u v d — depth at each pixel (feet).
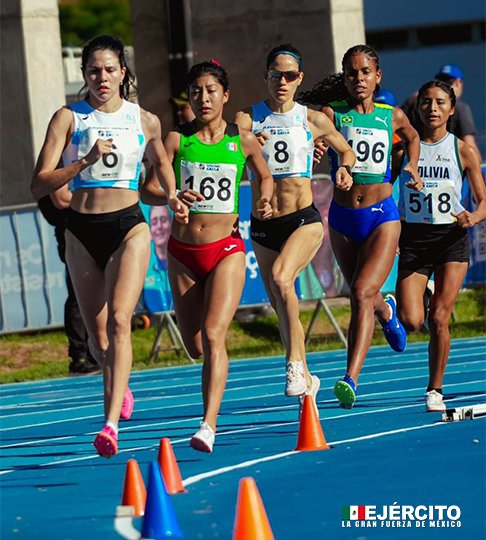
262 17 152.25
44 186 62.23
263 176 68.90
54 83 146.30
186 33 160.76
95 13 474.49
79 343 121.60
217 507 50.62
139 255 63.16
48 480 61.16
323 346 128.36
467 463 56.24
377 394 89.04
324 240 128.16
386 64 268.00
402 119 78.38
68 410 95.50
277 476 56.80
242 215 129.08
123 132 63.98
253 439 70.33
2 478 62.85
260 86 153.28
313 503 50.26
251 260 129.29
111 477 60.64
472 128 130.72
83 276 64.85
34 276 131.44
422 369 104.63
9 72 144.77
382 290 128.06
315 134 75.00
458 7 262.67
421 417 74.08
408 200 79.51
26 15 144.25
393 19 266.36
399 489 51.75
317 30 150.00
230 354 130.52
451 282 78.07
